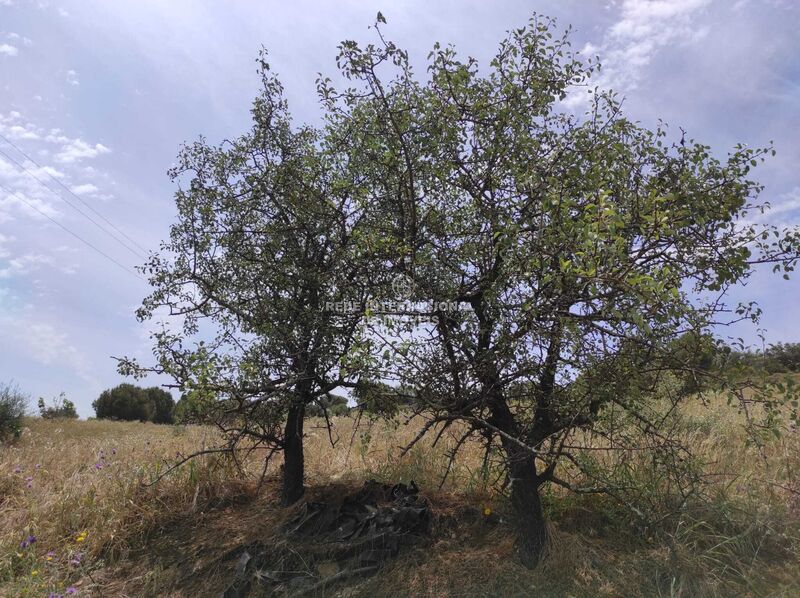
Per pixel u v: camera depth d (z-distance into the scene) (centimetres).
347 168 504
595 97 409
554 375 382
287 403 515
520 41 404
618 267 294
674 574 372
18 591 429
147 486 554
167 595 431
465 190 422
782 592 347
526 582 381
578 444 509
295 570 427
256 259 534
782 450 539
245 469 662
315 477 645
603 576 382
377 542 436
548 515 461
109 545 507
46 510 555
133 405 2820
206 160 565
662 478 447
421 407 392
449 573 403
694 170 375
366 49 385
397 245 400
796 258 348
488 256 394
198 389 435
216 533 517
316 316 505
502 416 407
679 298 288
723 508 419
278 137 568
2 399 1207
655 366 349
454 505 505
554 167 383
